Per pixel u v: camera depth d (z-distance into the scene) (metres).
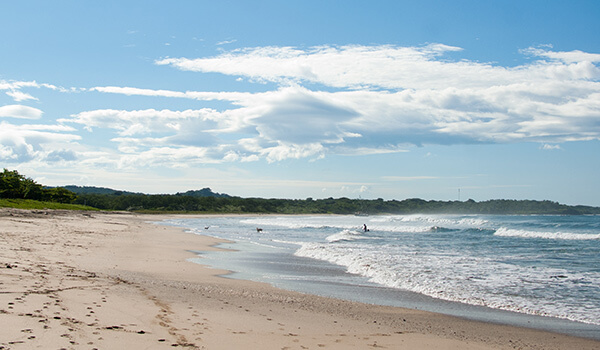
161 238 35.16
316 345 7.80
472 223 76.19
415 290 14.97
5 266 12.86
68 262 15.98
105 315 8.23
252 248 29.81
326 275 18.05
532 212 184.00
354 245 32.09
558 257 24.59
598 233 47.19
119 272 15.09
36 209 77.88
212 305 10.52
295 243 34.53
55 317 7.66
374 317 10.85
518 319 11.35
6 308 7.93
